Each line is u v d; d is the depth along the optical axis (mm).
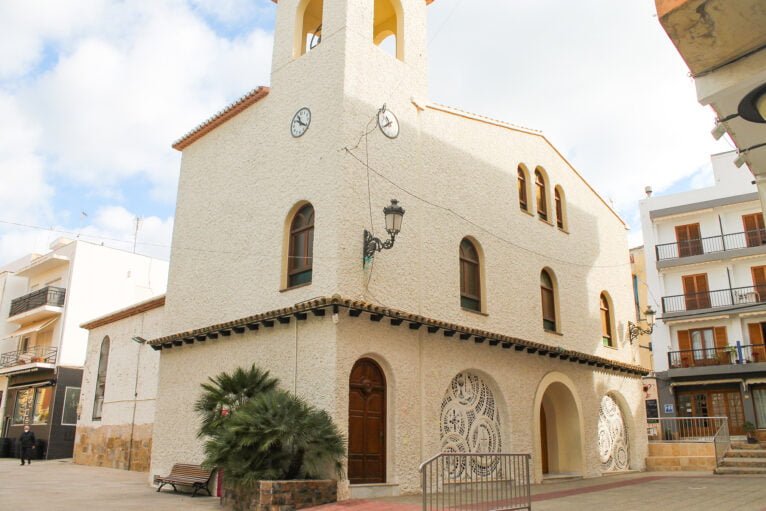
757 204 30172
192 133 17156
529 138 18969
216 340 14531
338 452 10656
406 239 13781
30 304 31453
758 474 17375
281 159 14211
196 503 11680
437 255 14531
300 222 13555
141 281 33406
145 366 21188
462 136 16250
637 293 34438
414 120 14875
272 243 13828
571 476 16922
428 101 15320
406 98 14766
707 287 30656
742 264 30141
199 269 15898
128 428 21266
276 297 13273
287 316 12391
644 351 32938
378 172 13453
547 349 16516
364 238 12672
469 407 14555
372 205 13094
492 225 16547
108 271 32062
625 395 20656
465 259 15688
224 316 14633
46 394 29609
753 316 29062
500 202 17047
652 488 13859
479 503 9234
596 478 17469
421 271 13961
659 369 30688
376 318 12234
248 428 10336
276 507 9820
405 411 12633
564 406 18172
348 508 9977
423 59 15750
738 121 7562
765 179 8438
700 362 29578
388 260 13164
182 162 17750
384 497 11562
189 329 15594
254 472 10164
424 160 14836
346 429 11320
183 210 17094
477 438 14484
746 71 6859
